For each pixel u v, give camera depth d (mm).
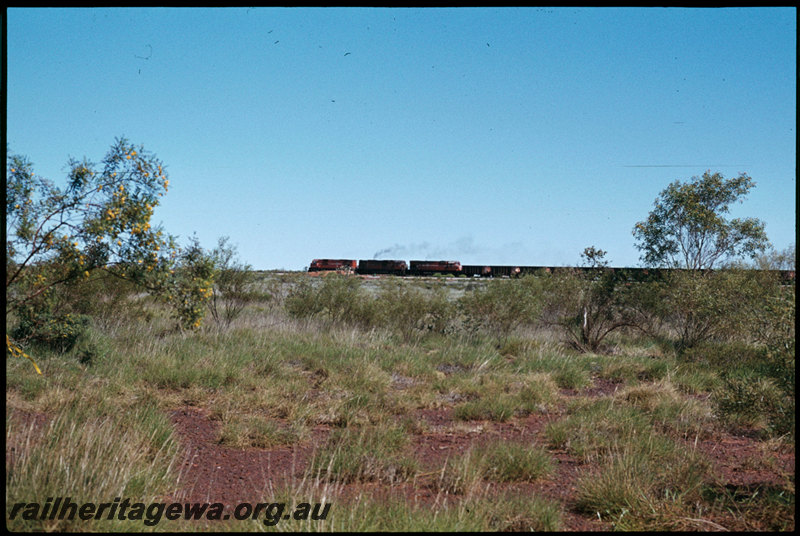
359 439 5629
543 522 3996
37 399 6613
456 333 13961
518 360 11352
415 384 9148
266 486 4770
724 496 4445
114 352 9305
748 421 6812
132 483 4332
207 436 6254
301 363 10391
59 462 4305
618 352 13031
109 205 6461
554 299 14898
